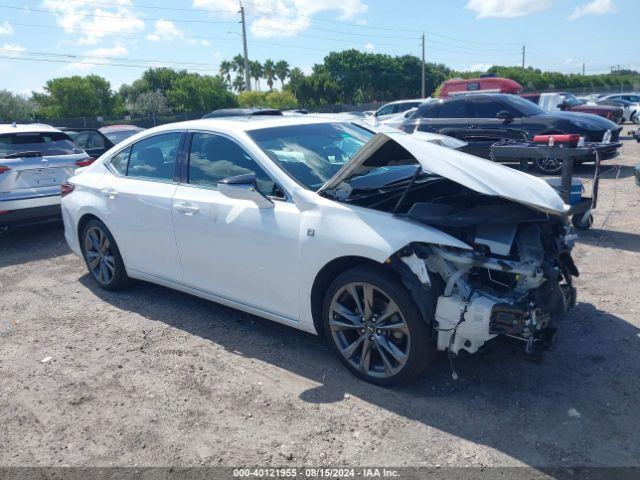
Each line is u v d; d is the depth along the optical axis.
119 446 3.07
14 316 5.04
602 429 2.98
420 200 3.82
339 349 3.64
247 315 4.77
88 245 5.52
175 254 4.55
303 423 3.18
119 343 4.35
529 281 3.21
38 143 7.57
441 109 12.49
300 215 3.65
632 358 3.69
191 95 58.28
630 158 13.42
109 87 61.84
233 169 4.16
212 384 3.66
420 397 3.36
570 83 76.12
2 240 7.94
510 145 5.36
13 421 3.37
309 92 65.00
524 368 3.62
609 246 6.09
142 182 4.84
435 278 3.28
